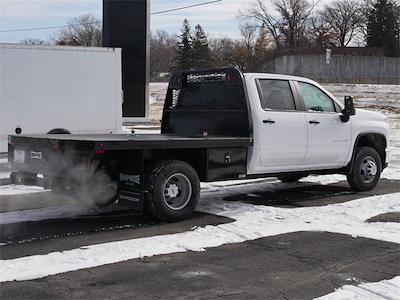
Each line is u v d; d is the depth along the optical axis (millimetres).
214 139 7398
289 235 6574
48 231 6688
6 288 4723
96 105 13062
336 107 9211
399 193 9422
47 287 4762
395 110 33219
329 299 4562
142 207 6922
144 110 21594
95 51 12953
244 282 4957
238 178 7871
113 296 4578
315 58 73812
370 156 9695
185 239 6312
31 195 9086
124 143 6594
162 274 5137
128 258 5594
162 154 7254
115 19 21219
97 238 6348
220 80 8367
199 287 4816
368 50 80625
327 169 9258
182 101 9125
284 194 9461
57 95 12516
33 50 12141
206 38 93250
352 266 5445
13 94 11992
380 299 4562
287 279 5051
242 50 91812
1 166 11492
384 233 6680
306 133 8586
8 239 6285
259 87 8141
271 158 8164
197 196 7375
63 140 6758
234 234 6574
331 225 7086
